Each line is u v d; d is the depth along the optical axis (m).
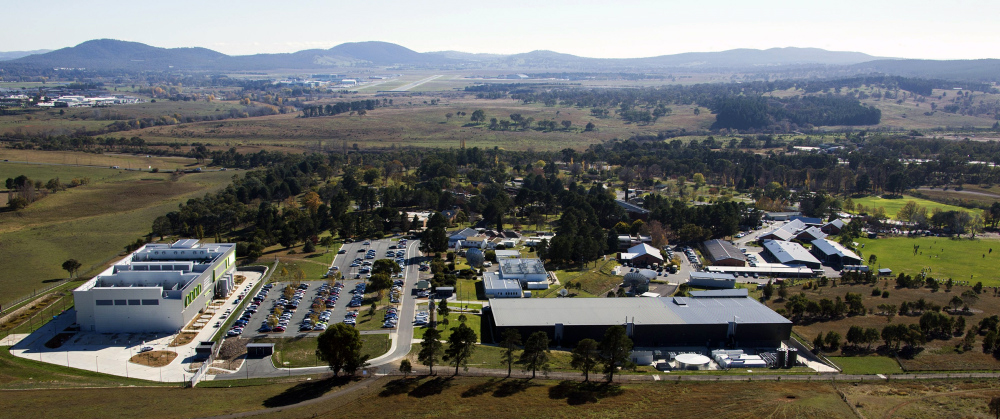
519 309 162.50
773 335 155.12
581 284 196.38
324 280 194.00
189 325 157.12
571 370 136.38
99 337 149.38
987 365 140.25
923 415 113.31
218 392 121.00
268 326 154.25
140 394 119.25
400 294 182.25
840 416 112.19
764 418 111.94
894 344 152.62
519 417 112.38
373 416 111.31
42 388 121.19
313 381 126.94
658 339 154.62
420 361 136.25
